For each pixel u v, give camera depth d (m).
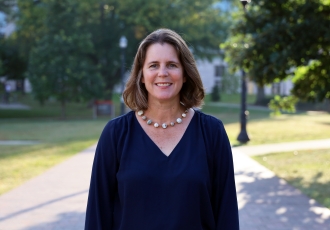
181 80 2.42
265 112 39.97
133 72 2.47
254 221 6.16
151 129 2.40
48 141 18.70
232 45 13.94
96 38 40.44
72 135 21.55
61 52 35.72
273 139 18.19
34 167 11.27
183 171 2.25
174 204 2.22
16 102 52.84
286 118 31.28
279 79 13.07
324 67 12.16
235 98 60.28
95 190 2.38
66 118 37.59
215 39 45.59
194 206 2.24
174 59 2.39
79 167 11.15
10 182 9.25
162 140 2.37
